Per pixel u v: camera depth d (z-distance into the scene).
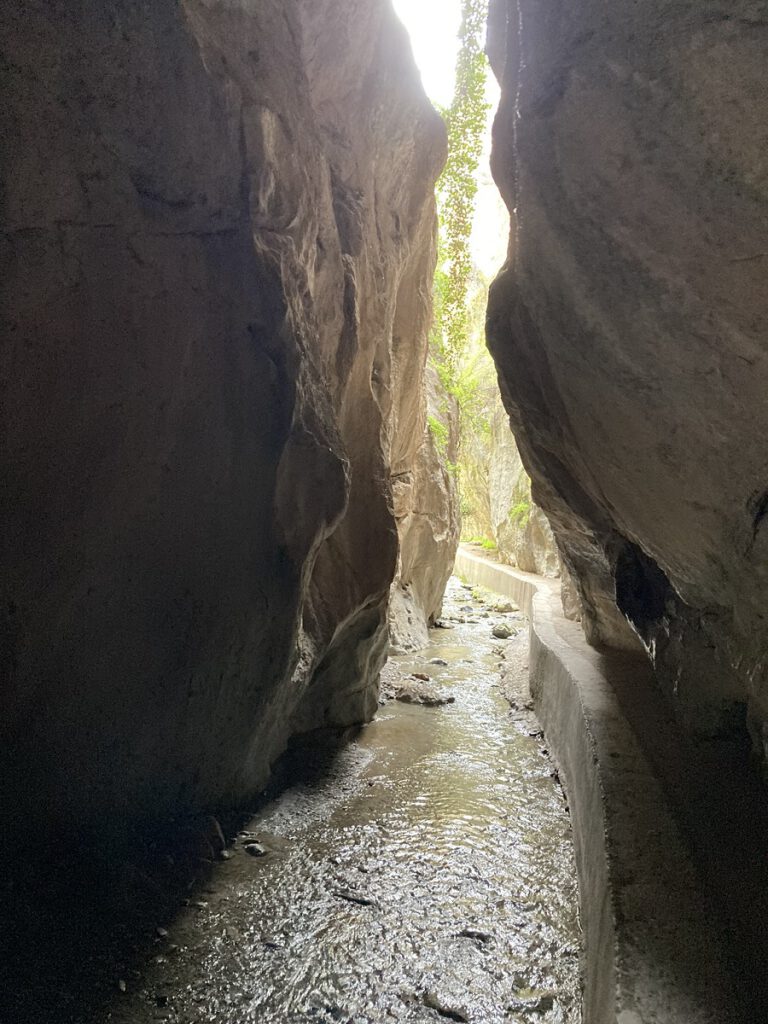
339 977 2.88
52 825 3.19
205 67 3.54
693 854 2.61
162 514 3.54
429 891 3.52
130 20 3.18
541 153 2.38
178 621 3.64
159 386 3.46
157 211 3.40
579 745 4.19
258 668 4.13
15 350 2.94
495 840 4.06
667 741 3.69
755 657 2.56
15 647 3.01
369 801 4.51
